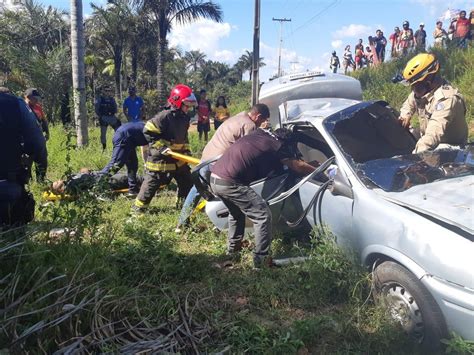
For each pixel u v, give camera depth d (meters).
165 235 5.46
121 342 2.93
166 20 22.83
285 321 3.70
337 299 3.96
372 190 3.71
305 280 4.04
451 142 4.71
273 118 7.41
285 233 4.95
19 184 3.84
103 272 3.75
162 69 23.97
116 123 11.98
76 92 11.87
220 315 3.54
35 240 3.84
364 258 3.70
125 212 6.40
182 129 6.33
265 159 4.43
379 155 4.64
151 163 6.29
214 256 5.00
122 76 39.34
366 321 3.51
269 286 4.09
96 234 4.67
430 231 3.12
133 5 22.58
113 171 6.08
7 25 27.45
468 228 2.99
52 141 11.16
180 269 4.39
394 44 20.52
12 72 19.27
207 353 2.98
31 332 2.55
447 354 3.01
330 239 4.05
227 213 5.25
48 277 3.33
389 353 3.21
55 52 21.09
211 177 4.62
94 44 34.34
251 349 3.21
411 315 3.22
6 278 3.09
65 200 4.32
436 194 3.49
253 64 17.30
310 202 4.33
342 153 4.16
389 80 16.50
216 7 22.41
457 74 14.05
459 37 16.06
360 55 22.92
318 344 3.38
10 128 3.66
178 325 3.23
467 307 2.85
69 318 2.89
